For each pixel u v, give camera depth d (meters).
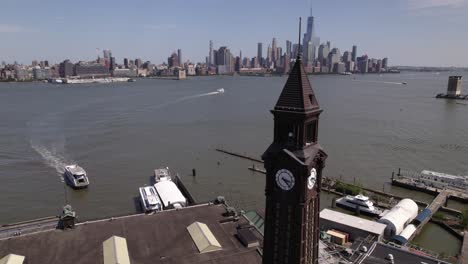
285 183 41.75
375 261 64.56
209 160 166.62
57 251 60.84
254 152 179.25
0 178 137.88
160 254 60.41
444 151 179.25
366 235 91.94
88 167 152.88
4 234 73.69
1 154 166.62
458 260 83.38
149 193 117.19
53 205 117.38
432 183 134.62
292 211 42.09
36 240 63.97
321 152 42.75
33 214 111.00
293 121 40.62
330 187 131.88
